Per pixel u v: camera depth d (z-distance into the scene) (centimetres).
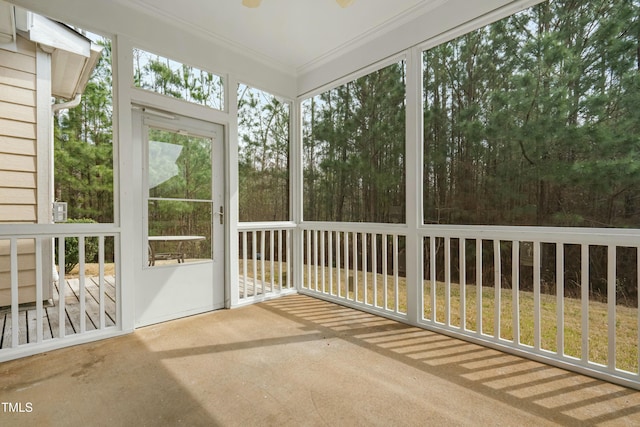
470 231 255
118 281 269
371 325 294
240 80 357
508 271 334
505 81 302
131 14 271
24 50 322
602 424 156
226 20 300
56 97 439
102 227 261
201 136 330
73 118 572
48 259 339
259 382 193
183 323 298
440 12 269
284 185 423
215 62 329
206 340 257
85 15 248
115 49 264
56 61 356
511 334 292
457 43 338
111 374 202
